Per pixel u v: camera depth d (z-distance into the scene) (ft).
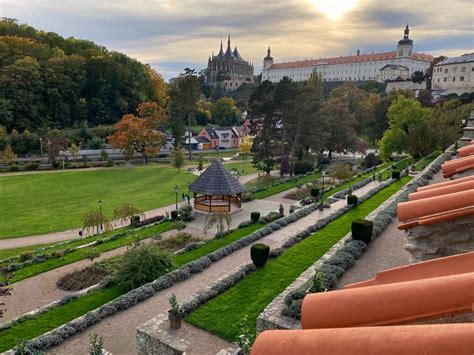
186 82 277.85
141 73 379.55
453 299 9.75
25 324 54.19
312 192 136.98
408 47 515.91
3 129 254.88
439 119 180.04
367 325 10.41
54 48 358.43
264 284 56.70
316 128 198.49
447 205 17.19
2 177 192.95
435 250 17.40
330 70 590.55
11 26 366.43
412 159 185.16
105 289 66.39
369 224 57.31
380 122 295.07
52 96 302.45
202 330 46.14
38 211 135.13
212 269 70.33
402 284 10.84
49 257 87.92
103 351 44.80
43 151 258.16
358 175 167.22
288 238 74.28
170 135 330.13
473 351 7.19
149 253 69.51
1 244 102.37
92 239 103.19
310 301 11.65
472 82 347.15
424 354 7.49
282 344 9.01
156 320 48.32
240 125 465.47
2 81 274.36
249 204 138.62
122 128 255.70
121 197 158.40
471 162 25.29
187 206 128.77
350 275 48.29
